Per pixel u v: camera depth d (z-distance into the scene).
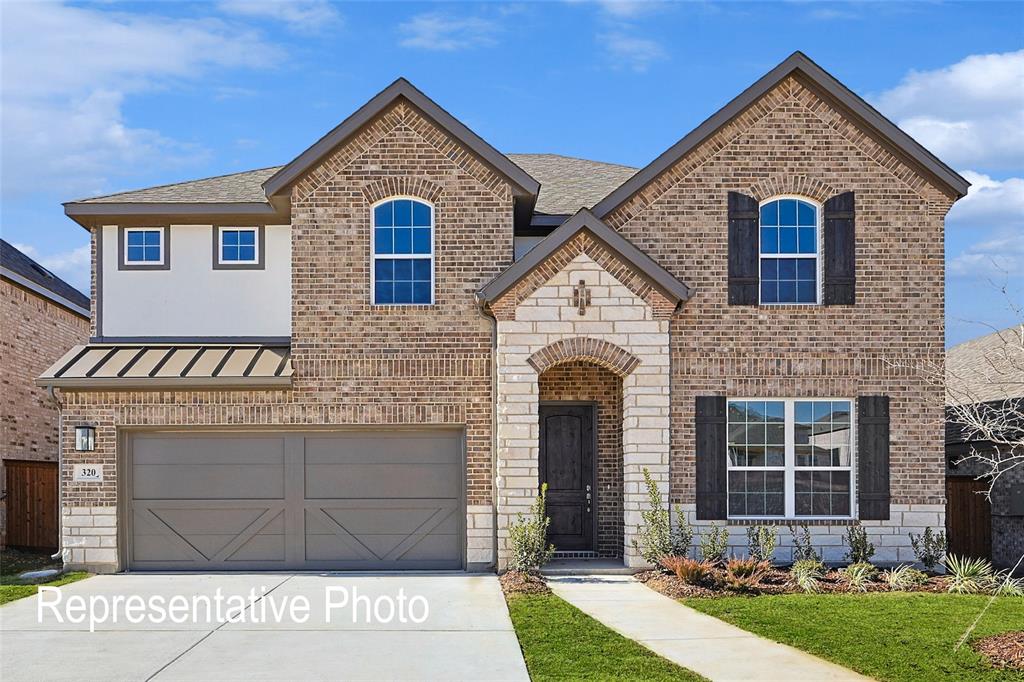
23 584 14.75
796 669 9.58
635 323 15.59
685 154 16.28
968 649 10.28
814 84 16.33
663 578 14.45
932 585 14.29
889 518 15.90
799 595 13.59
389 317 16.19
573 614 12.16
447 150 16.38
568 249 15.60
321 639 10.97
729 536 15.76
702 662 9.86
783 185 16.30
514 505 15.42
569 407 17.20
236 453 16.25
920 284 16.22
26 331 21.67
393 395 16.11
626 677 9.27
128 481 16.16
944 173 16.16
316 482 16.23
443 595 13.62
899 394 16.08
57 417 23.48
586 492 17.08
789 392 16.06
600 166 22.03
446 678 9.33
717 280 16.19
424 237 16.48
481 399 16.12
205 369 15.95
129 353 16.89
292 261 16.22
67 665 9.85
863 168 16.33
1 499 20.11
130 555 16.08
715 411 15.97
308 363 16.12
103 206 17.17
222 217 17.52
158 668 9.73
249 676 9.43
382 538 16.19
